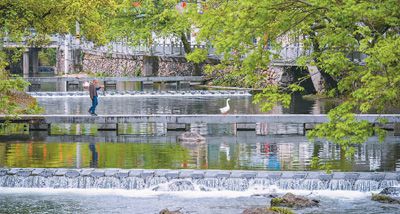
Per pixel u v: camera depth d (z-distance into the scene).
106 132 42.28
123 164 31.62
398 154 33.62
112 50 98.19
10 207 26.39
